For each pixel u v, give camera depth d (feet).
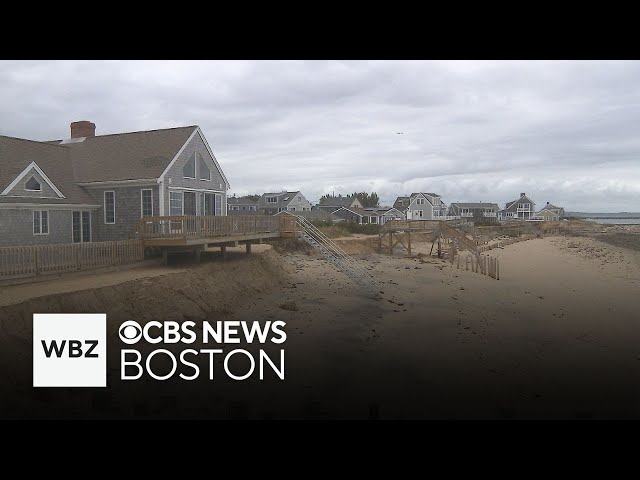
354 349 55.88
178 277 64.64
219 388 42.45
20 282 53.93
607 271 127.44
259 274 85.05
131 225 89.45
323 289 88.58
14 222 75.97
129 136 102.37
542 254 168.25
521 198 432.25
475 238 215.31
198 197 98.17
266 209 293.64
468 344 59.26
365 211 300.20
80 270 61.31
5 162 81.46
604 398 43.47
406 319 71.15
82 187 91.86
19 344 41.11
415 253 165.07
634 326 69.67
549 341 61.67
